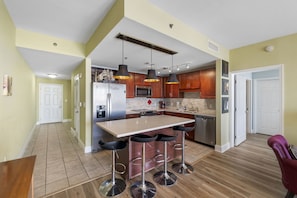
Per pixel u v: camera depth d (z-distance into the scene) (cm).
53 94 695
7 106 210
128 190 197
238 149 354
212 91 389
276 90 471
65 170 247
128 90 470
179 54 298
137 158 230
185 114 434
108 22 198
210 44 295
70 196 183
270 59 295
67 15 209
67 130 539
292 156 167
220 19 220
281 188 201
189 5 186
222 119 342
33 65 398
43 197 180
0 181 93
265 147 369
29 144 381
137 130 196
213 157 305
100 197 182
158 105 588
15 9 196
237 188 201
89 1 177
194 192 193
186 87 471
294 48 266
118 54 303
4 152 196
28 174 101
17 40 249
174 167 260
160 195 187
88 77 330
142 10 173
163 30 196
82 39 297
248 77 488
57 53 288
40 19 221
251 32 265
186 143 396
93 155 311
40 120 661
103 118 345
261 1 179
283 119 279
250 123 514
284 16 213
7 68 206
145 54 300
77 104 419
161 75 552
